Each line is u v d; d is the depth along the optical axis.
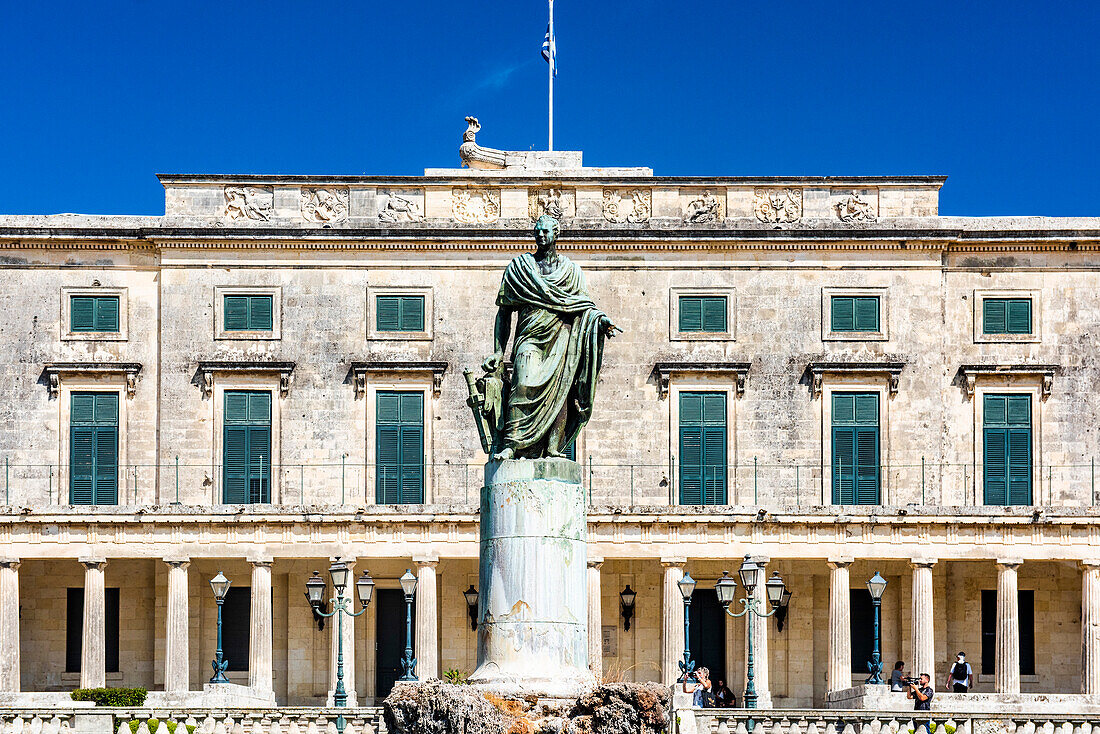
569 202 73.50
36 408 72.12
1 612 66.81
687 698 49.28
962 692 62.12
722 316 72.75
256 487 71.56
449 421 72.12
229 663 70.50
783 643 70.94
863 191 73.44
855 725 47.81
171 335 72.19
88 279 72.75
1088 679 66.75
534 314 29.27
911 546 67.25
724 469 72.00
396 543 67.50
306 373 72.19
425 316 72.62
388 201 73.25
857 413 72.31
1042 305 73.19
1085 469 72.38
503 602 28.16
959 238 72.69
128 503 71.50
